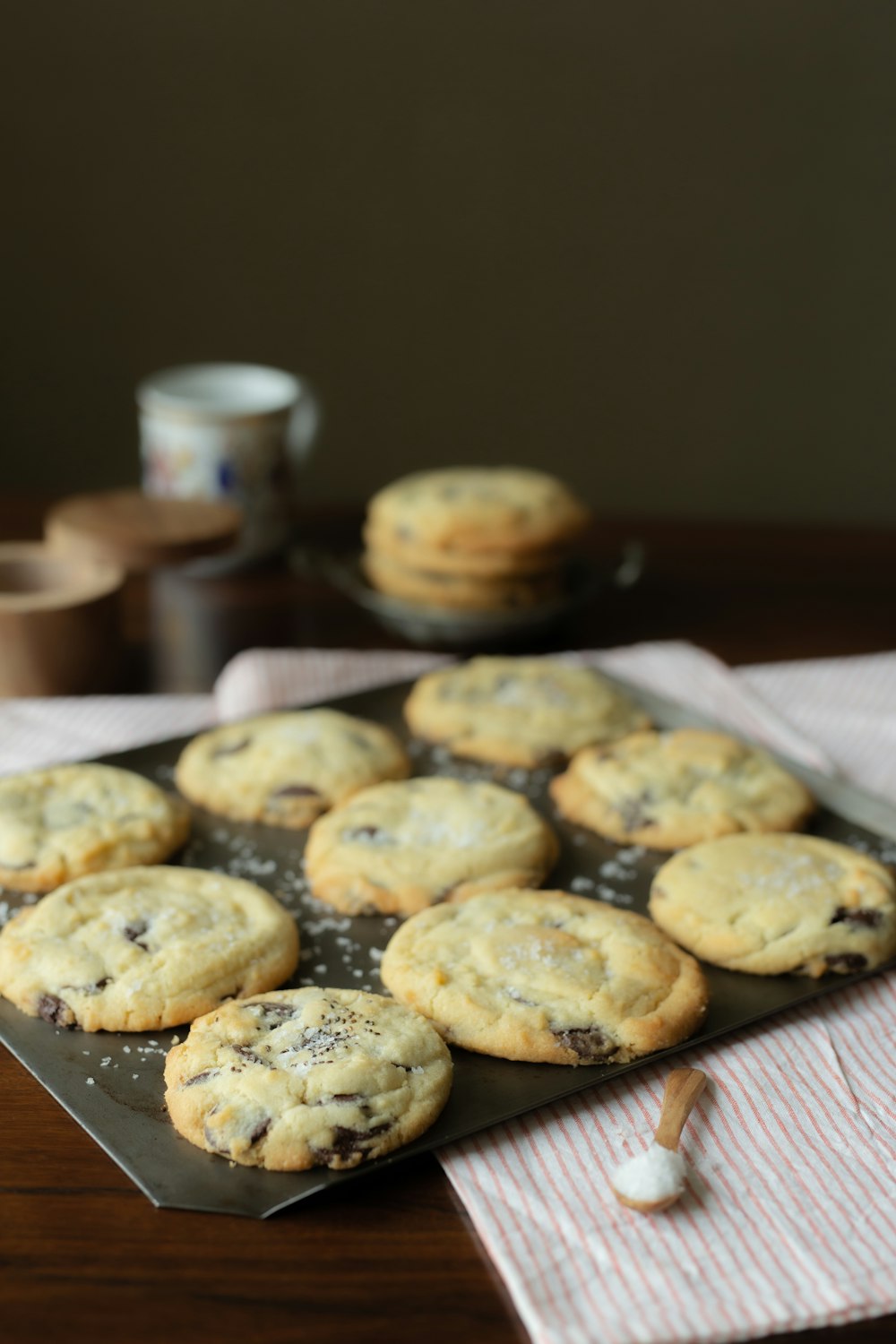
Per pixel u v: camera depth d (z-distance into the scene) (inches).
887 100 50.7
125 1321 21.5
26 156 51.5
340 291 53.7
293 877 28.7
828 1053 25.2
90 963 25.7
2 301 53.5
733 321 54.1
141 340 54.2
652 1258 22.1
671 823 29.6
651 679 35.4
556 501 38.0
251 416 39.3
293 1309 21.7
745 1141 23.7
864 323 53.9
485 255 53.2
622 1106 24.3
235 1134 23.1
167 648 37.1
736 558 42.4
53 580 35.7
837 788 31.0
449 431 55.8
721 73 50.6
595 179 52.1
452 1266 22.2
